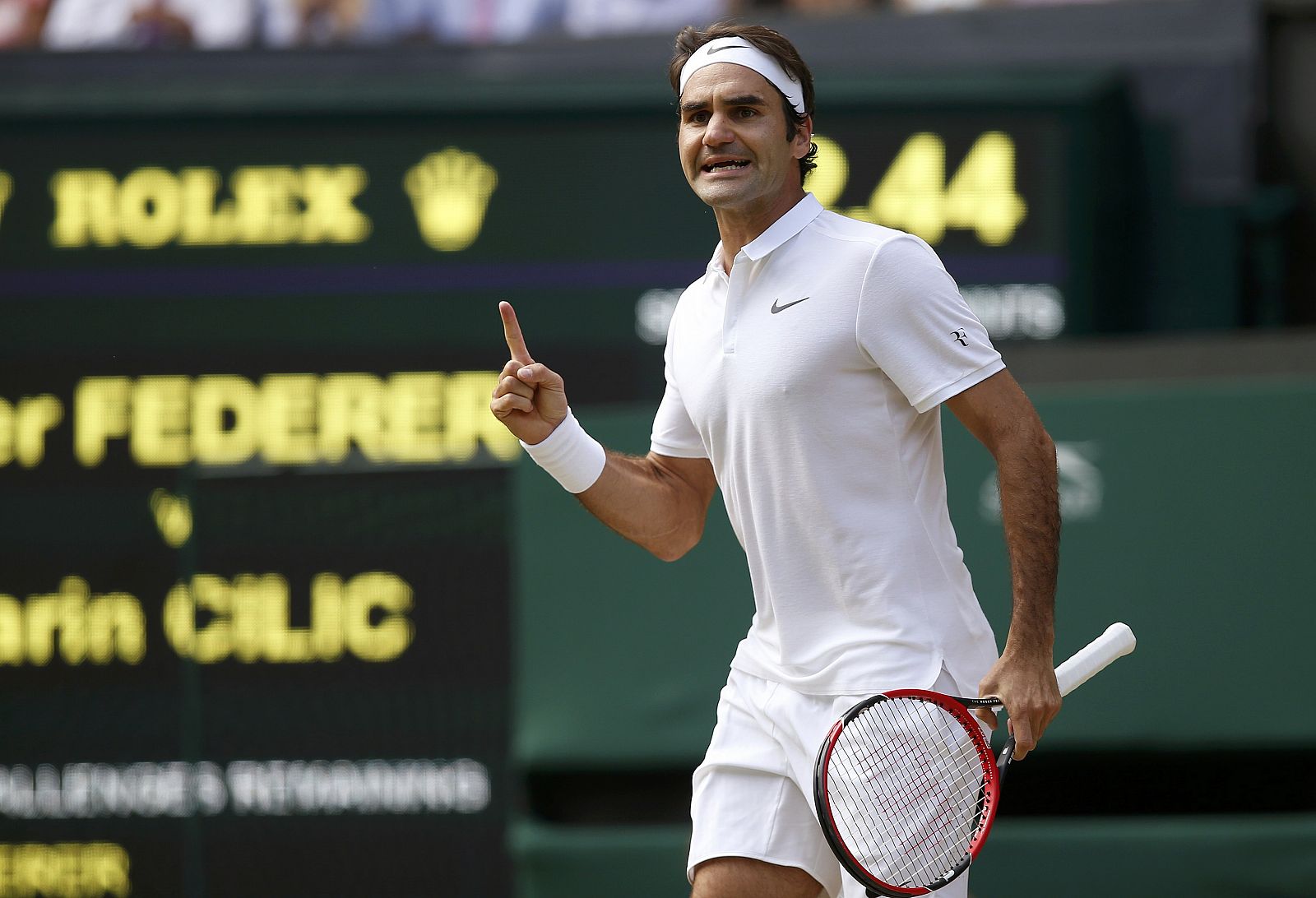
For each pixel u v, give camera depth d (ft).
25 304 72.64
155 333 72.43
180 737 70.44
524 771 61.26
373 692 66.74
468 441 71.77
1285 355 62.54
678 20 82.02
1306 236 79.97
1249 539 58.44
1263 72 79.87
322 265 72.43
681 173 71.97
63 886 69.77
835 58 78.18
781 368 31.50
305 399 72.18
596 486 34.81
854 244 31.53
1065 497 59.41
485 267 72.33
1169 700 58.39
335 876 66.23
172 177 72.74
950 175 71.87
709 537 60.75
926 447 32.22
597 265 72.18
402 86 73.05
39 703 71.00
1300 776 60.64
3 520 72.02
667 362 35.68
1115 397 59.41
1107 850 59.06
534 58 76.89
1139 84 77.41
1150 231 77.66
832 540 31.81
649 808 62.85
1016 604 30.66
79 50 76.74
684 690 60.39
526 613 61.62
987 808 30.53
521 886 61.67
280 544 67.05
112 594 71.36
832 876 33.40
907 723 31.42
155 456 72.02
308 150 72.54
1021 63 77.51
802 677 32.53
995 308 71.77
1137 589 58.80
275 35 82.79
